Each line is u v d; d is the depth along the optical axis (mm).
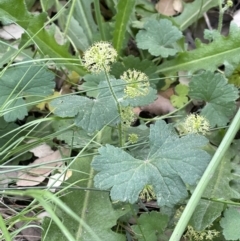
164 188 243
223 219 259
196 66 365
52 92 313
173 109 366
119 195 240
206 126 277
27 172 311
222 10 365
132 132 316
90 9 416
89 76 345
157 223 270
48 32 355
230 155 316
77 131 326
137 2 426
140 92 272
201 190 242
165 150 254
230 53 352
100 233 277
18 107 291
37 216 297
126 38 400
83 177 301
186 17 421
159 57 387
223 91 311
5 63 365
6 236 210
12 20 323
